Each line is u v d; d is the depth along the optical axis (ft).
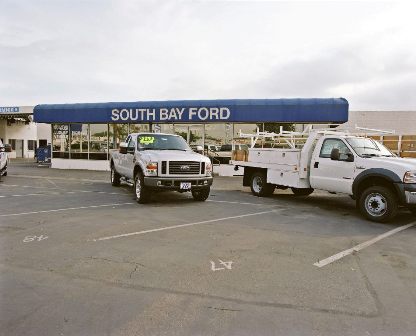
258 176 38.45
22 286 12.89
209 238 19.77
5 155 52.70
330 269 15.12
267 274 14.39
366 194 26.00
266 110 58.39
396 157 28.17
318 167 30.66
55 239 19.13
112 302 11.68
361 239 20.31
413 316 11.03
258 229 22.27
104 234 20.27
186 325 10.31
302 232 21.72
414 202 23.89
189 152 34.47
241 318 10.75
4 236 19.69
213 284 13.29
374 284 13.52
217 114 60.39
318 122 58.03
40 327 10.06
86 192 38.75
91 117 67.31
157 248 17.71
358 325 10.43
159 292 12.53
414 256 17.16
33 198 34.06
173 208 29.40
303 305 11.67
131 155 35.50
